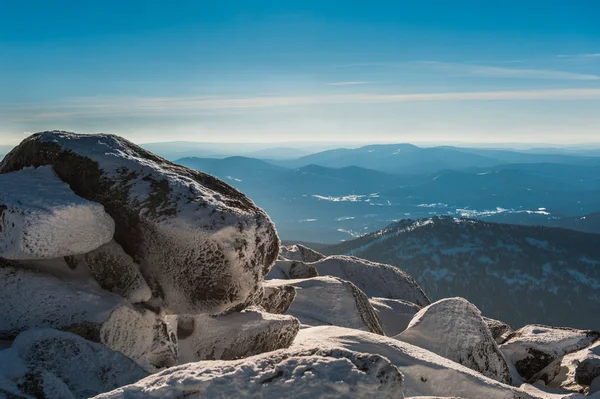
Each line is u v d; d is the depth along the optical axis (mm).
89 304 5922
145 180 6328
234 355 6594
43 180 6469
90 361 5137
